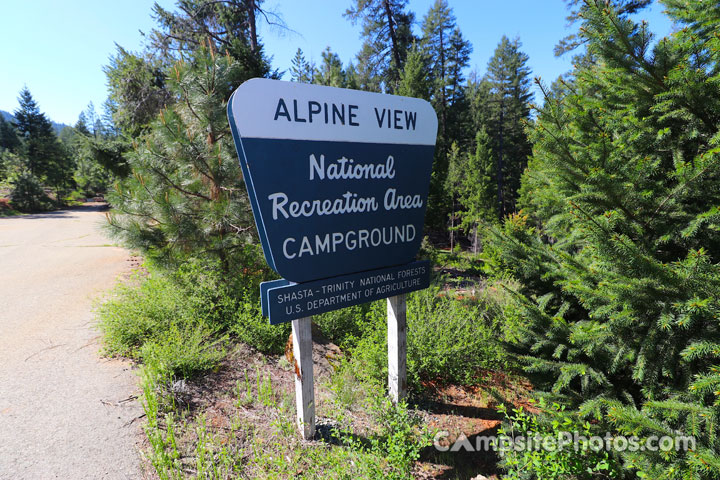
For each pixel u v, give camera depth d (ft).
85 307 21.77
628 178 9.20
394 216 13.65
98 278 28.68
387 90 95.55
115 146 36.14
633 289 8.36
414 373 15.48
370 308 21.95
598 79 11.09
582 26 9.96
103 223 19.57
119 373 14.48
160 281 20.59
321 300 11.93
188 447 10.83
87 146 35.09
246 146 10.12
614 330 9.55
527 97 129.49
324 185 11.76
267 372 15.74
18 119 168.04
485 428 13.60
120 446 10.75
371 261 13.24
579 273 10.18
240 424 12.16
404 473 9.78
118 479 9.62
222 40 43.57
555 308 13.15
